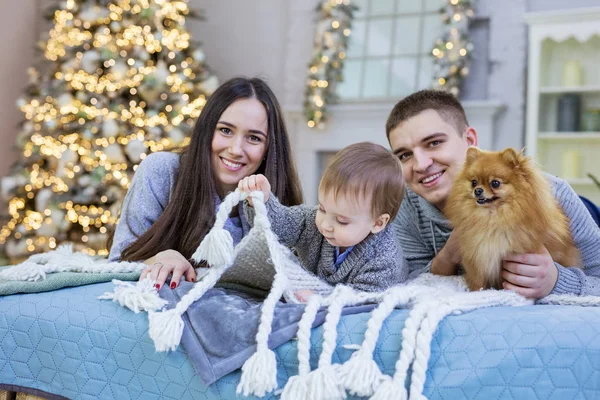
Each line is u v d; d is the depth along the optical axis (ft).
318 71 13.97
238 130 5.30
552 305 3.71
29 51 16.85
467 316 3.17
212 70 15.02
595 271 4.95
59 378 3.80
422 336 2.99
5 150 16.12
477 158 4.34
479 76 13.10
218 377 3.23
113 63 13.15
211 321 3.46
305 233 4.45
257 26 15.56
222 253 3.67
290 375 3.19
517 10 12.82
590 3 12.39
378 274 4.24
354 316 3.28
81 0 13.75
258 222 3.82
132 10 13.44
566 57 12.07
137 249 5.09
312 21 14.75
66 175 12.98
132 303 3.68
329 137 14.17
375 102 13.85
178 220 5.16
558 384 2.85
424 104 5.28
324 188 4.00
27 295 4.06
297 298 3.91
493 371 2.92
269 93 5.56
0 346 3.96
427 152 5.25
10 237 14.05
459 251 4.46
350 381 2.92
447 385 2.96
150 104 13.33
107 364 3.66
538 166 4.28
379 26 14.05
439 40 12.82
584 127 11.82
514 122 12.74
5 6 16.12
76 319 3.80
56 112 13.39
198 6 16.16
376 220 4.13
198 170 5.23
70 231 13.34
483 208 4.13
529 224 4.03
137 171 5.69
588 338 2.90
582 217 4.87
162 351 3.46
